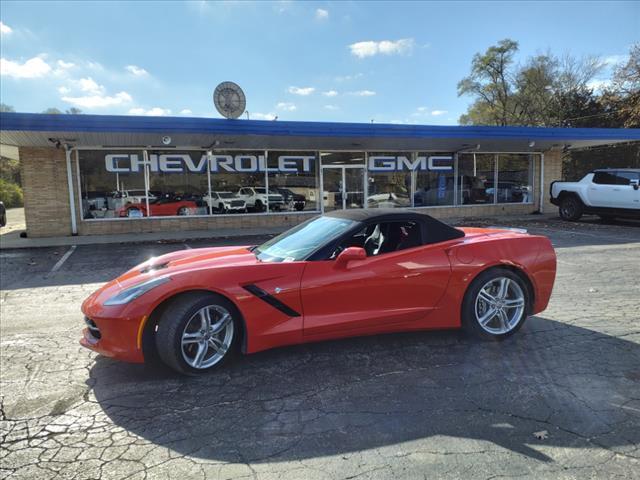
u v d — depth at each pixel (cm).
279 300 371
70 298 655
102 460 258
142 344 354
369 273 396
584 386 344
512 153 1917
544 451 262
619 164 2991
